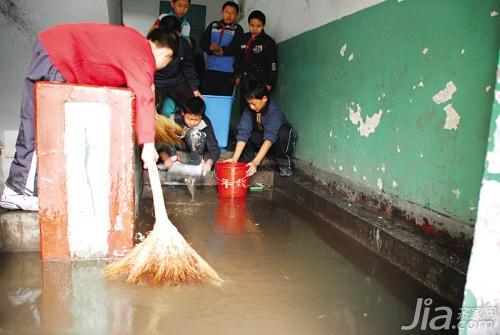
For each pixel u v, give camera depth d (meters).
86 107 2.15
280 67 4.92
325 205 3.30
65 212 2.23
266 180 4.32
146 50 2.27
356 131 3.23
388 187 2.84
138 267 2.09
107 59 2.22
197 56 5.61
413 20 2.57
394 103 2.76
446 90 2.29
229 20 5.05
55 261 2.29
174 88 4.01
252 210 3.49
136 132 2.28
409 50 2.60
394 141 2.76
